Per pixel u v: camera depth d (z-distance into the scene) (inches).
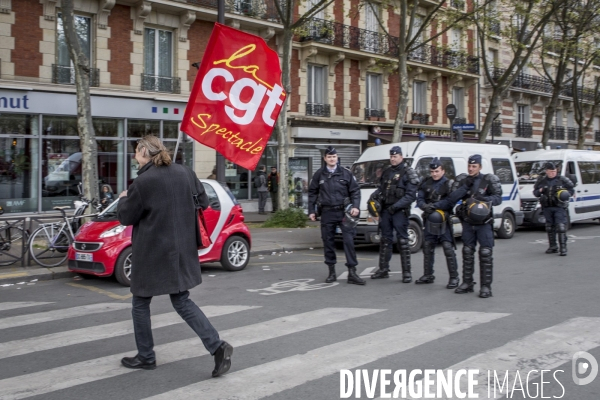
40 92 635.5
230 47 394.0
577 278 342.6
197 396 156.9
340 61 948.6
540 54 946.1
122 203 173.5
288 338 213.9
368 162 506.9
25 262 393.7
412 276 359.9
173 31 759.1
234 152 406.0
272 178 856.9
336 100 946.1
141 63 719.1
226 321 243.1
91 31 684.1
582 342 203.9
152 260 171.3
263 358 190.1
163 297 298.5
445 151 510.3
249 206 864.3
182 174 179.3
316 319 242.7
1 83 604.7
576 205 668.1
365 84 992.9
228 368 171.8
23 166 634.8
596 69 1123.3
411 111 1080.2
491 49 1208.2
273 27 830.5
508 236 585.9
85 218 414.0
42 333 229.5
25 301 299.3
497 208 571.8
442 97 1135.0
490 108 813.2
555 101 957.2
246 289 320.5
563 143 1443.2
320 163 932.6
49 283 355.9
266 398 155.0
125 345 209.9
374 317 245.4
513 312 253.3
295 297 293.7
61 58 661.9
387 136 991.0
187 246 176.1
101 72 684.7
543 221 645.3
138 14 708.0
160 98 730.2
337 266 407.2
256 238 548.1
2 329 236.7
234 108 401.7
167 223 172.2
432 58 1070.4
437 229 312.7
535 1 746.8
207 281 350.6
